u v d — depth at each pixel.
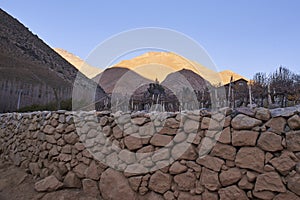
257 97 4.00
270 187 2.09
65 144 3.91
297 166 1.99
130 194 2.98
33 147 4.60
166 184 2.78
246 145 2.30
